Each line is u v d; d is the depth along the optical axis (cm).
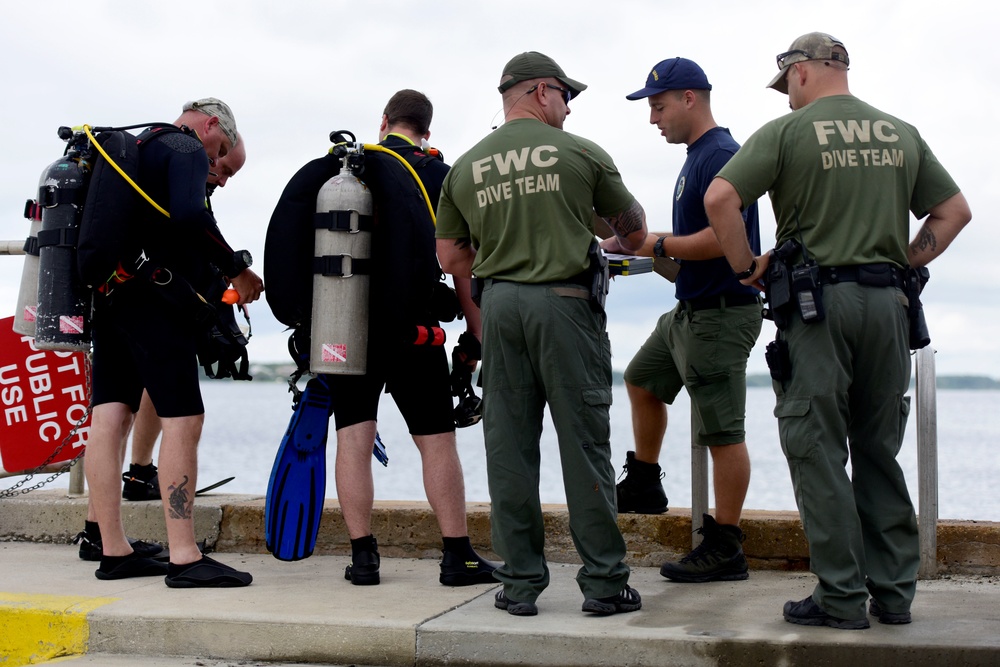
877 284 333
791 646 315
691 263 414
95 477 421
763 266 350
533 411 362
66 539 514
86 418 505
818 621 335
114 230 391
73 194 408
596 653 323
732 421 414
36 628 364
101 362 427
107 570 421
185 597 384
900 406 342
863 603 331
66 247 406
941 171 352
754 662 316
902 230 342
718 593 395
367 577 411
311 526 425
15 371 522
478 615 353
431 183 425
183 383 409
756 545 446
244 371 430
